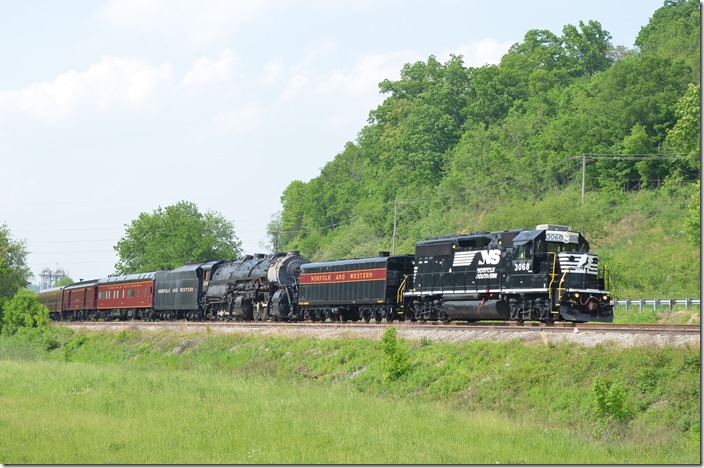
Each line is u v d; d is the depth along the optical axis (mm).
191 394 43031
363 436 32344
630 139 100500
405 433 32844
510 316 47906
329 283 62656
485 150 123938
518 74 144250
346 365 49281
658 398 33656
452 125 139375
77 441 32219
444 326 47906
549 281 44875
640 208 92312
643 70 107438
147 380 47969
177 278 81750
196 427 34594
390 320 57750
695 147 71000
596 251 83188
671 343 35750
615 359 36500
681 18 132750
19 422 35719
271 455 29484
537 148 116125
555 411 35688
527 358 39969
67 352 77062
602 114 109062
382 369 46094
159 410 38719
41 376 52094
